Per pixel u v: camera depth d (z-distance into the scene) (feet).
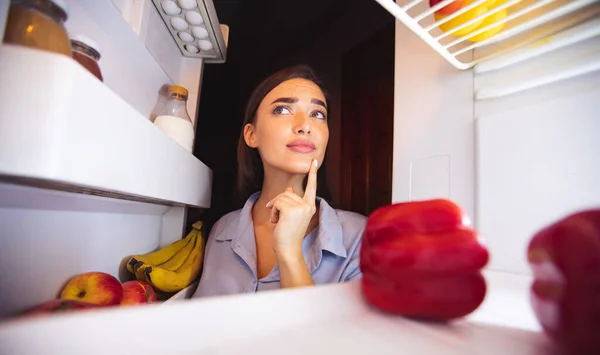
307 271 1.91
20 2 0.99
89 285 1.51
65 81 0.78
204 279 2.49
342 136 4.55
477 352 0.60
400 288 0.79
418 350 0.60
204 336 0.58
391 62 3.97
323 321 0.73
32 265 1.34
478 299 0.78
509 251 1.49
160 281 2.05
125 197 1.76
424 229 0.88
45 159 0.75
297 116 2.68
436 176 1.93
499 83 1.64
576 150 1.31
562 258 0.59
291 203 2.03
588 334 0.54
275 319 0.68
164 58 2.64
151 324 0.55
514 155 1.52
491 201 1.59
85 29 1.57
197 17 2.53
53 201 1.37
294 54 5.33
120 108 1.10
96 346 0.49
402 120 2.23
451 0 1.27
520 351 0.62
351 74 4.57
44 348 0.45
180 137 2.42
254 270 2.30
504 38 1.61
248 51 5.32
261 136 2.76
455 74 1.89
